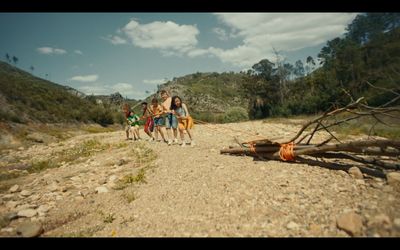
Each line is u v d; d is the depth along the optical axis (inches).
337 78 1364.4
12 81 2055.9
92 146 551.5
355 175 222.7
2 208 236.7
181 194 224.7
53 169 397.4
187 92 4630.9
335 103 250.1
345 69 1341.0
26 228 181.5
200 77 6525.6
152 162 337.7
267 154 291.4
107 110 2401.6
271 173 246.4
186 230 169.5
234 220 174.4
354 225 146.3
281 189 210.1
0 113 1389.0
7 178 374.6
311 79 1603.1
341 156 254.1
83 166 385.7
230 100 4813.0
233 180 239.0
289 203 187.6
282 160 279.3
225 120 1471.5
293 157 268.4
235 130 645.3
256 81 1875.0
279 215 173.8
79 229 187.6
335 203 180.4
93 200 239.6
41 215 215.2
